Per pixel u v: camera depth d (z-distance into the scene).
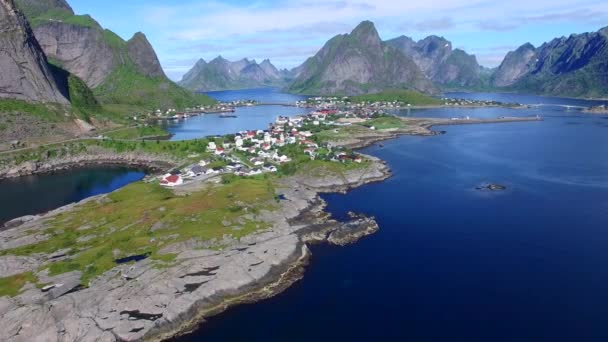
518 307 91.12
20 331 83.06
